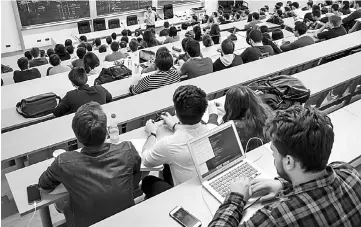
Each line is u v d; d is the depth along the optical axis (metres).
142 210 1.50
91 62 4.27
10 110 3.31
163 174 2.19
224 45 3.90
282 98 2.51
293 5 9.04
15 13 8.48
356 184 1.13
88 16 9.62
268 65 3.65
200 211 1.49
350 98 3.62
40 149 2.38
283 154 1.08
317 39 5.13
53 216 2.59
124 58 5.09
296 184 1.09
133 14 10.25
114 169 1.66
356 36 4.43
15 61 8.54
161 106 2.88
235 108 1.97
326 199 1.04
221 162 1.66
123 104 2.89
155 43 6.24
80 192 1.62
